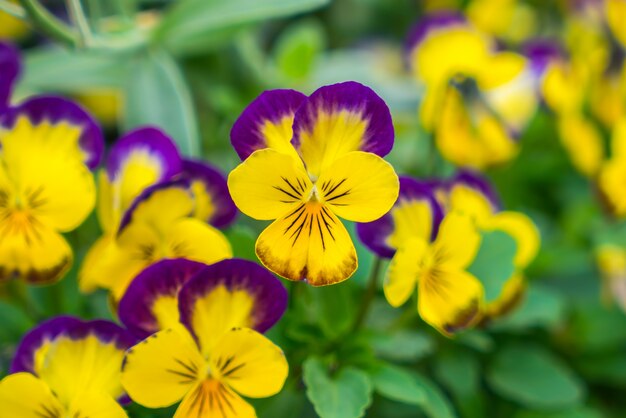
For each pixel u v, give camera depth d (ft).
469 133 1.15
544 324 1.18
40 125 0.91
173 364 0.83
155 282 0.85
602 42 1.31
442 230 0.91
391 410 1.07
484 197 1.05
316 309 0.95
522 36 1.62
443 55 1.22
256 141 0.85
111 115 1.36
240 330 0.82
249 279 0.84
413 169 1.25
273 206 0.82
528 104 1.25
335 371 0.92
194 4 1.13
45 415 0.84
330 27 1.73
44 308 1.00
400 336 0.98
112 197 0.91
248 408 0.83
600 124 1.29
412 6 1.71
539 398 1.09
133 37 1.14
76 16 1.05
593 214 1.26
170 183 0.87
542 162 1.31
